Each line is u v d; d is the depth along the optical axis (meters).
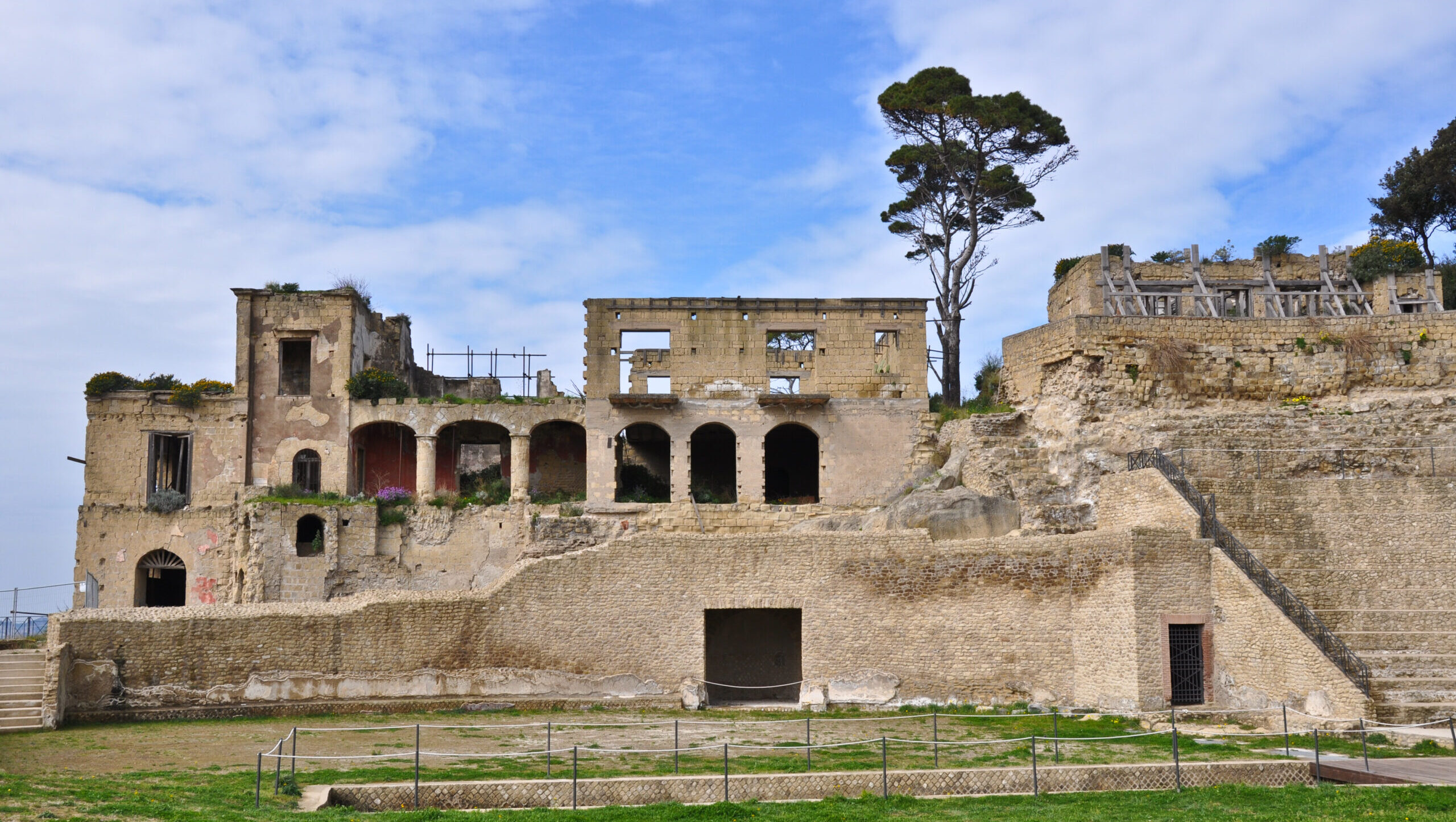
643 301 55.34
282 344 57.44
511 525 54.31
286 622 41.34
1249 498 41.62
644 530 53.81
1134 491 42.31
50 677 37.28
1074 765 28.67
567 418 56.25
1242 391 50.62
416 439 56.81
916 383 55.34
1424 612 37.72
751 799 26.88
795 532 48.84
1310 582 39.34
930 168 64.06
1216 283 56.09
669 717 39.34
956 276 64.56
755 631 46.62
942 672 41.28
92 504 56.09
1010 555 41.25
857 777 27.52
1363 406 49.56
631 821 24.38
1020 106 61.69
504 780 27.48
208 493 56.22
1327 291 56.00
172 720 38.47
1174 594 37.72
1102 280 55.59
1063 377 51.03
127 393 56.84
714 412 54.91
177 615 40.78
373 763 30.17
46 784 26.34
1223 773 28.39
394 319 64.69
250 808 24.58
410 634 42.09
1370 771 27.62
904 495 51.31
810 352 59.47
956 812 25.27
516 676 42.25
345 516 53.28
